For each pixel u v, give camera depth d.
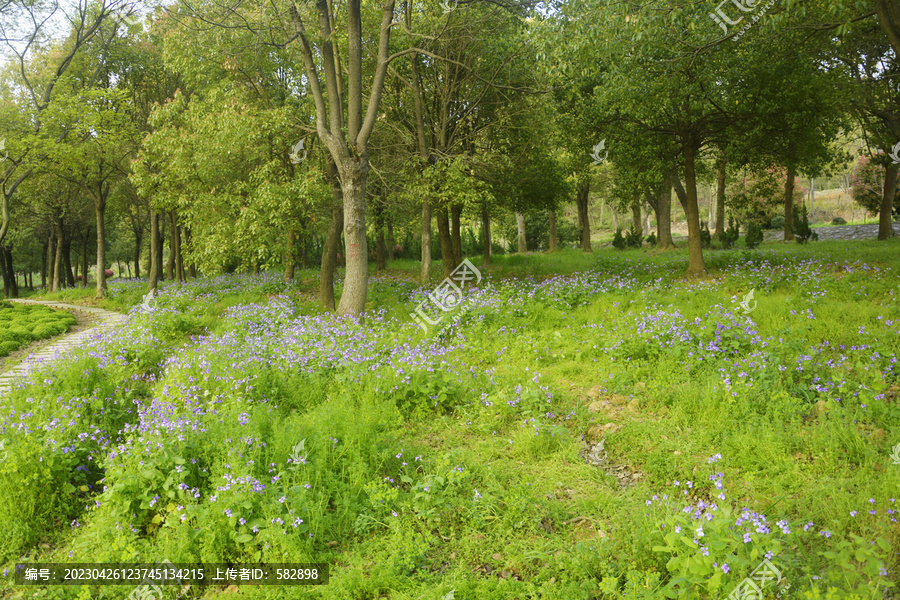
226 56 13.73
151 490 4.29
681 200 23.80
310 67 11.16
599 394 6.79
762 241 26.91
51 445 4.70
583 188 28.94
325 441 5.07
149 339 10.05
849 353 6.52
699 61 11.80
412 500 4.51
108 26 19.50
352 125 11.36
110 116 17.97
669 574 3.42
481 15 14.57
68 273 37.16
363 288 11.45
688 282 12.70
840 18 9.76
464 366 8.00
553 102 15.58
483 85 16.28
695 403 5.77
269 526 3.79
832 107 13.15
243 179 15.16
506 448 5.56
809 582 3.13
